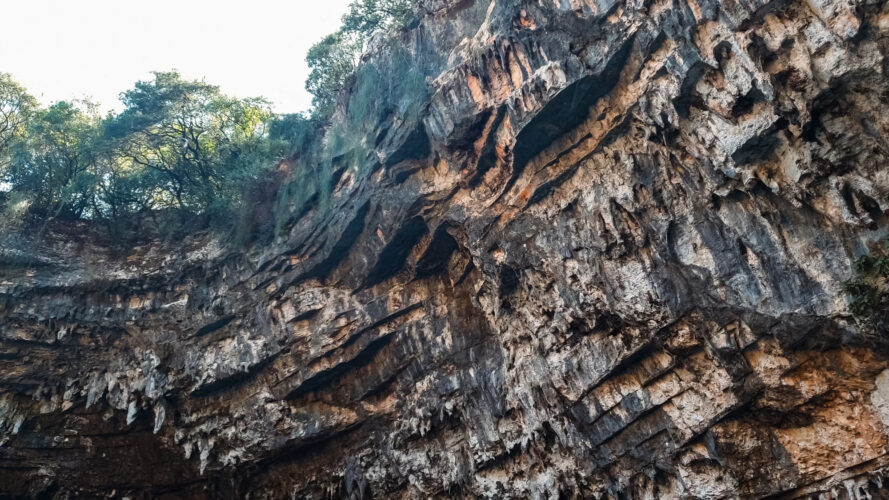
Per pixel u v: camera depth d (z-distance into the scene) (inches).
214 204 1109.1
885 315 540.1
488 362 853.2
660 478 700.0
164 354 1038.4
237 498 1007.0
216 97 1213.7
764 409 639.8
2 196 1123.9
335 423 960.9
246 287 1039.6
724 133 605.0
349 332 951.0
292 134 1157.1
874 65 526.9
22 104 1195.3
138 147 1205.7
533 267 772.6
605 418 724.7
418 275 927.7
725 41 585.3
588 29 674.2
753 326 621.0
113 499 1029.2
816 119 566.9
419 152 867.4
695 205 655.8
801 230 593.3
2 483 1005.2
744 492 639.1
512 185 790.5
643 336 691.4
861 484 589.3
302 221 1016.9
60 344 1029.8
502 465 826.8
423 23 933.2
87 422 1022.4
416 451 901.2
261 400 997.8
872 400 584.1
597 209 717.3
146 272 1079.0
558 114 715.4
